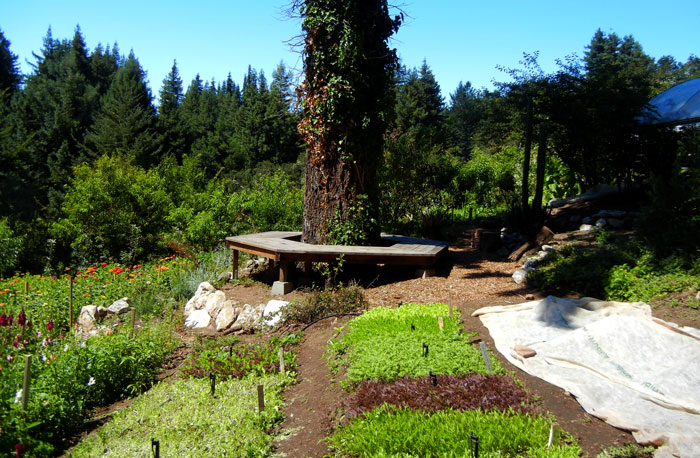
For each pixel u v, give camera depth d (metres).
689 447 3.19
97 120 39.22
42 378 4.71
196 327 7.38
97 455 3.80
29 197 26.53
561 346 4.80
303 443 3.85
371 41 8.48
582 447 3.42
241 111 55.62
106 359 5.18
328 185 8.69
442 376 4.38
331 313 6.76
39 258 17.05
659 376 4.11
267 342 6.11
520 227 10.69
